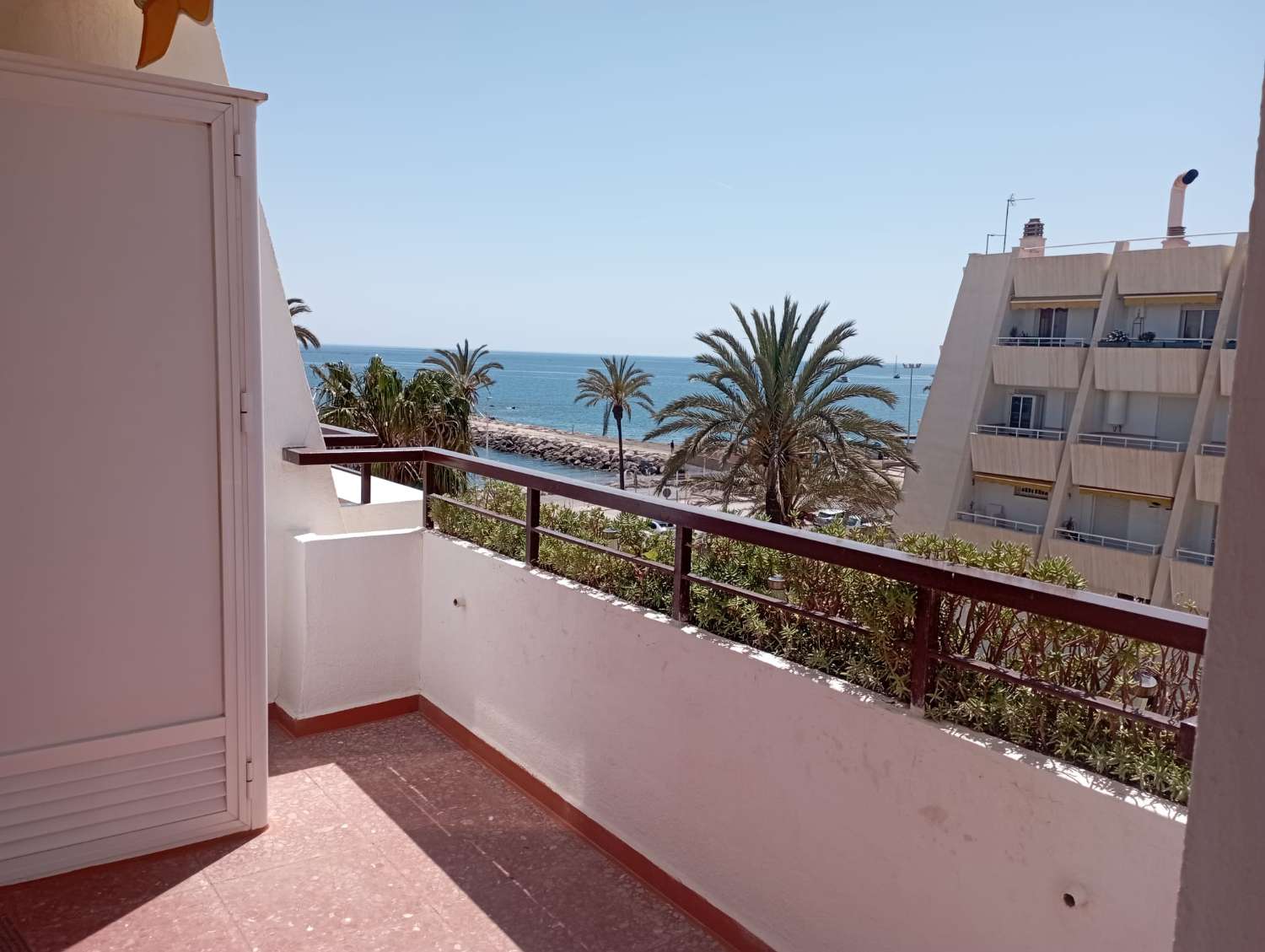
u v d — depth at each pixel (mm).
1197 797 583
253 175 2822
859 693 2152
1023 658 1929
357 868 2863
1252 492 544
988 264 23016
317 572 3838
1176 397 19656
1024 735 1870
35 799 2672
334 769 3562
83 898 2645
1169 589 19266
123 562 2734
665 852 2754
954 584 1859
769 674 2363
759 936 2426
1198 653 1465
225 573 2898
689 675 2631
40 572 2615
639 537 3043
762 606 2570
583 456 58375
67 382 2596
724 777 2529
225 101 2740
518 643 3418
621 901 2725
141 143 2635
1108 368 20344
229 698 2949
